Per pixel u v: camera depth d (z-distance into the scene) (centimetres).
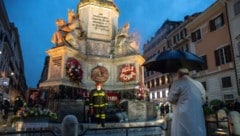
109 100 1258
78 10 1521
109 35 1475
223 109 822
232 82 2573
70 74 1166
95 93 905
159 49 4950
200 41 3195
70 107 926
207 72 2986
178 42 3925
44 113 744
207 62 3011
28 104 1191
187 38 3588
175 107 400
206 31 3073
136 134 783
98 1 1496
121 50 1397
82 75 1255
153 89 5144
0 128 764
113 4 1555
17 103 1486
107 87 1306
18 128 710
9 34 5472
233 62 2562
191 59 454
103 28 1470
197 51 3253
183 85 397
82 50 1323
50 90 1113
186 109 377
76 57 1251
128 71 1309
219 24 2836
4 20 4584
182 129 370
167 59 460
